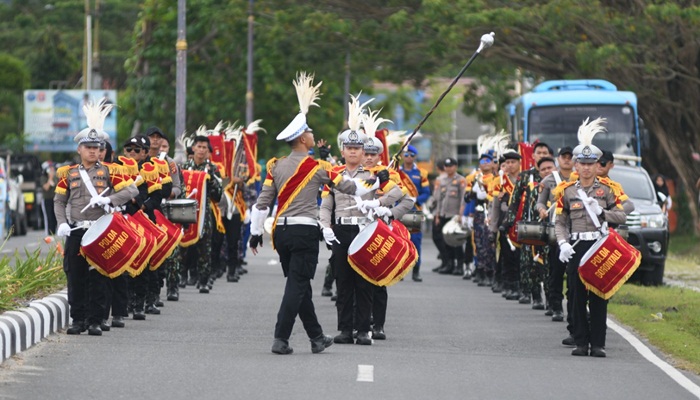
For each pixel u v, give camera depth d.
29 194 98.19
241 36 106.69
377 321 32.31
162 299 41.44
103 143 30.94
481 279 52.09
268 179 28.70
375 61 98.12
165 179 35.41
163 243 34.31
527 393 24.19
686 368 28.55
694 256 72.69
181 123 66.31
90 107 31.25
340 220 30.94
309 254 28.53
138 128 112.81
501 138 52.12
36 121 147.00
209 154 43.94
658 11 76.75
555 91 69.88
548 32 80.38
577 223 30.44
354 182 28.81
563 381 25.86
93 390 23.33
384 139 40.62
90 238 30.20
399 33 89.62
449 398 23.30
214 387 23.81
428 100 167.25
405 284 51.88
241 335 32.38
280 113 113.12
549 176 36.66
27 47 189.12
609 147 68.38
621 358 30.02
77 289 31.39
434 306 42.03
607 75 83.75
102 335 31.48
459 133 186.25
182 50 66.31
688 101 85.56
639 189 54.97
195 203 38.22
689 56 82.88
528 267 41.81
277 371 25.86
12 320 27.91
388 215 30.95
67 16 196.12
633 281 54.34
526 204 40.84
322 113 115.94
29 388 23.44
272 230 28.77
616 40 81.44
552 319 38.16
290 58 96.69
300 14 92.38
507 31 82.38
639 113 86.94
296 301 28.44
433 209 60.72
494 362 28.39
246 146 50.94
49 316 31.19
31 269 36.00
